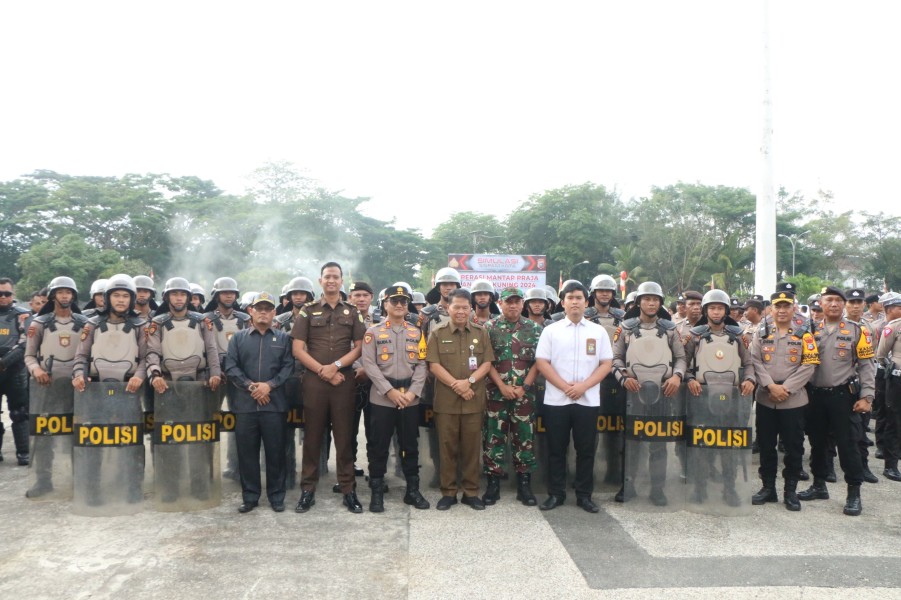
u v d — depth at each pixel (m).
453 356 6.04
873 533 5.44
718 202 50.12
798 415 6.12
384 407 5.95
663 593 4.20
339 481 6.07
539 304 6.86
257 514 5.85
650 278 46.50
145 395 6.48
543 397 6.38
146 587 4.23
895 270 52.84
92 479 5.76
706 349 6.12
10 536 5.21
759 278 13.38
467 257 22.33
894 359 7.33
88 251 45.00
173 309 6.30
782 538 5.29
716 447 5.97
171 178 57.84
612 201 58.69
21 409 7.77
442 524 5.57
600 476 6.80
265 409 5.95
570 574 4.49
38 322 6.48
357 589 4.22
